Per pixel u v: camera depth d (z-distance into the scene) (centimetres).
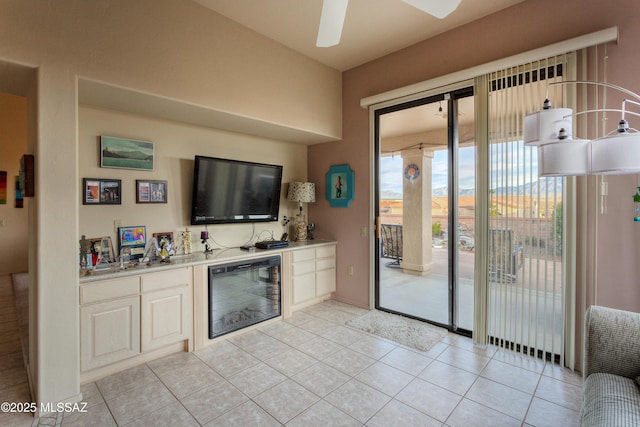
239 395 210
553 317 244
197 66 258
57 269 195
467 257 454
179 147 310
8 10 176
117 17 215
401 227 484
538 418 187
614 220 220
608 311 166
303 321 339
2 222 537
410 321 336
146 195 287
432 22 288
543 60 244
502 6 264
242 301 316
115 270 236
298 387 219
